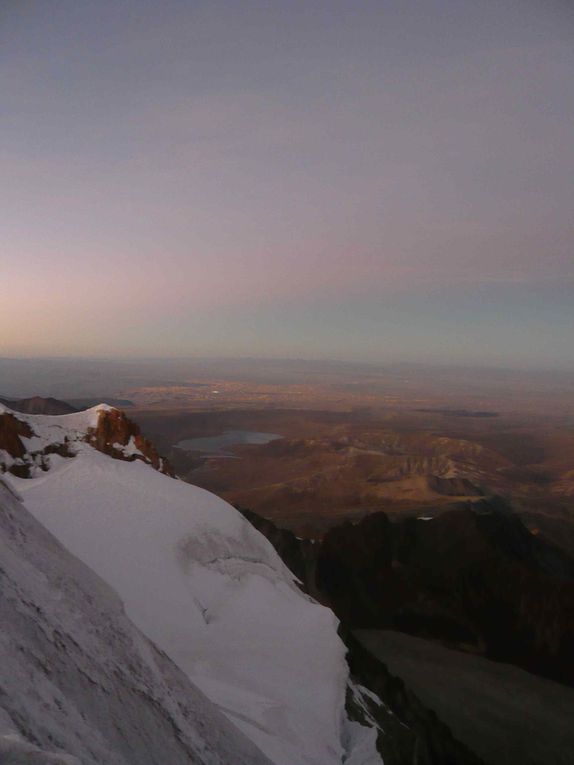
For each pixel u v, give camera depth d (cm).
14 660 566
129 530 3094
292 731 1952
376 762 2152
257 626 2788
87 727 584
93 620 834
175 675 1003
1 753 350
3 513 882
